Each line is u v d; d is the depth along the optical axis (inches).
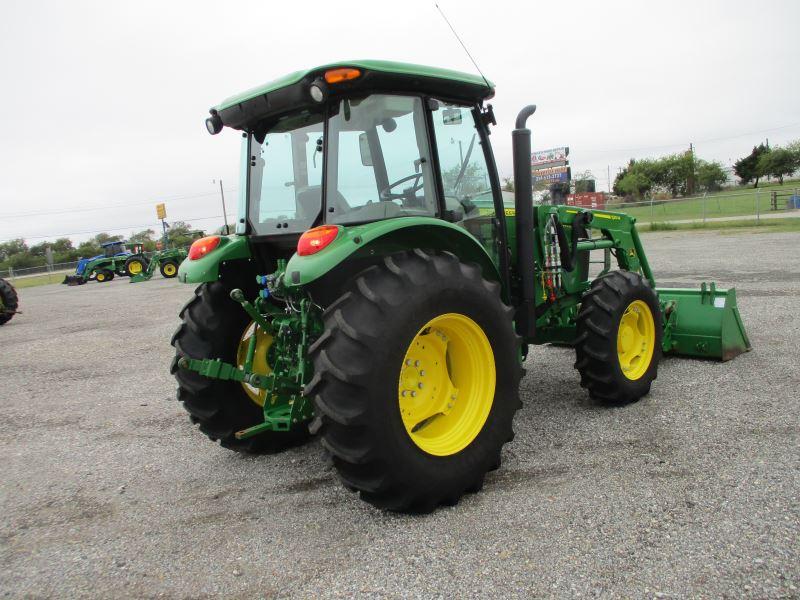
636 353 186.2
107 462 166.4
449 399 133.6
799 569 93.0
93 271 1149.1
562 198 208.7
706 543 101.6
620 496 120.6
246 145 153.6
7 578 108.9
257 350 164.1
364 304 115.9
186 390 154.8
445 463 121.6
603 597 90.0
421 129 139.1
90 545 119.6
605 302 173.2
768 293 339.0
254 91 137.1
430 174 140.3
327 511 127.1
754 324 265.1
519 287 167.5
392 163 134.7
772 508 110.8
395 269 119.5
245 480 147.5
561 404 184.7
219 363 144.3
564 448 149.0
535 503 121.4
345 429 112.3
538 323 185.6
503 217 159.2
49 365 311.0
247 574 104.9
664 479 126.5
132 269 1165.7
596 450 146.0
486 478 135.8
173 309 521.7
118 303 625.0
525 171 152.3
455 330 131.2
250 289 160.7
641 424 161.0
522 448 151.3
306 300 134.0
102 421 205.5
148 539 120.3
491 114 159.3
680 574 94.0
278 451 166.7
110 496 143.1
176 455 168.6
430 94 142.6
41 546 120.4
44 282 1406.3
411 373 128.9
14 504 141.5
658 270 476.4
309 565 106.0
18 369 305.6
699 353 215.3
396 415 115.2
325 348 114.5
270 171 147.2
